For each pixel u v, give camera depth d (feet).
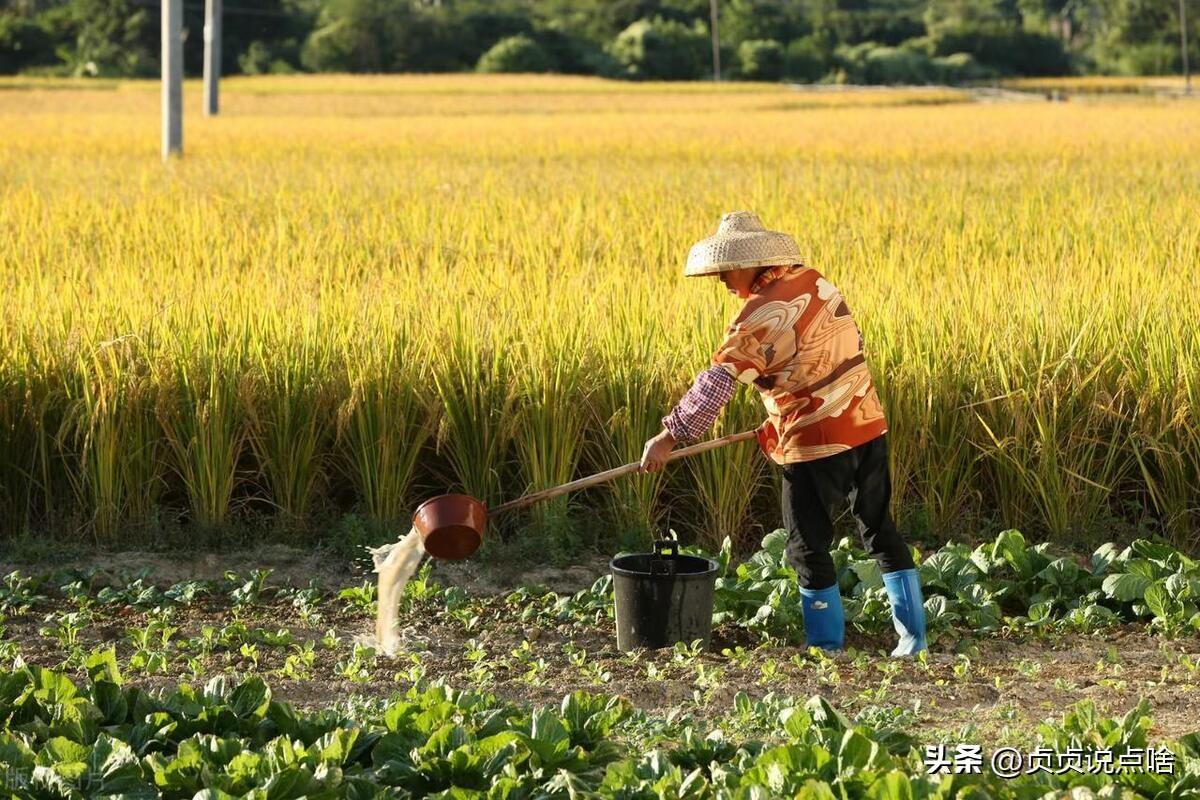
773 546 40.14
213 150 168.86
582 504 46.47
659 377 44.88
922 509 45.65
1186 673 32.68
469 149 176.96
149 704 27.14
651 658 34.27
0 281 59.00
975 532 45.88
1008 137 189.06
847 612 37.01
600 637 36.70
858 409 33.40
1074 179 115.65
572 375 44.70
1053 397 44.47
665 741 27.45
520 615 38.52
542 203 97.55
